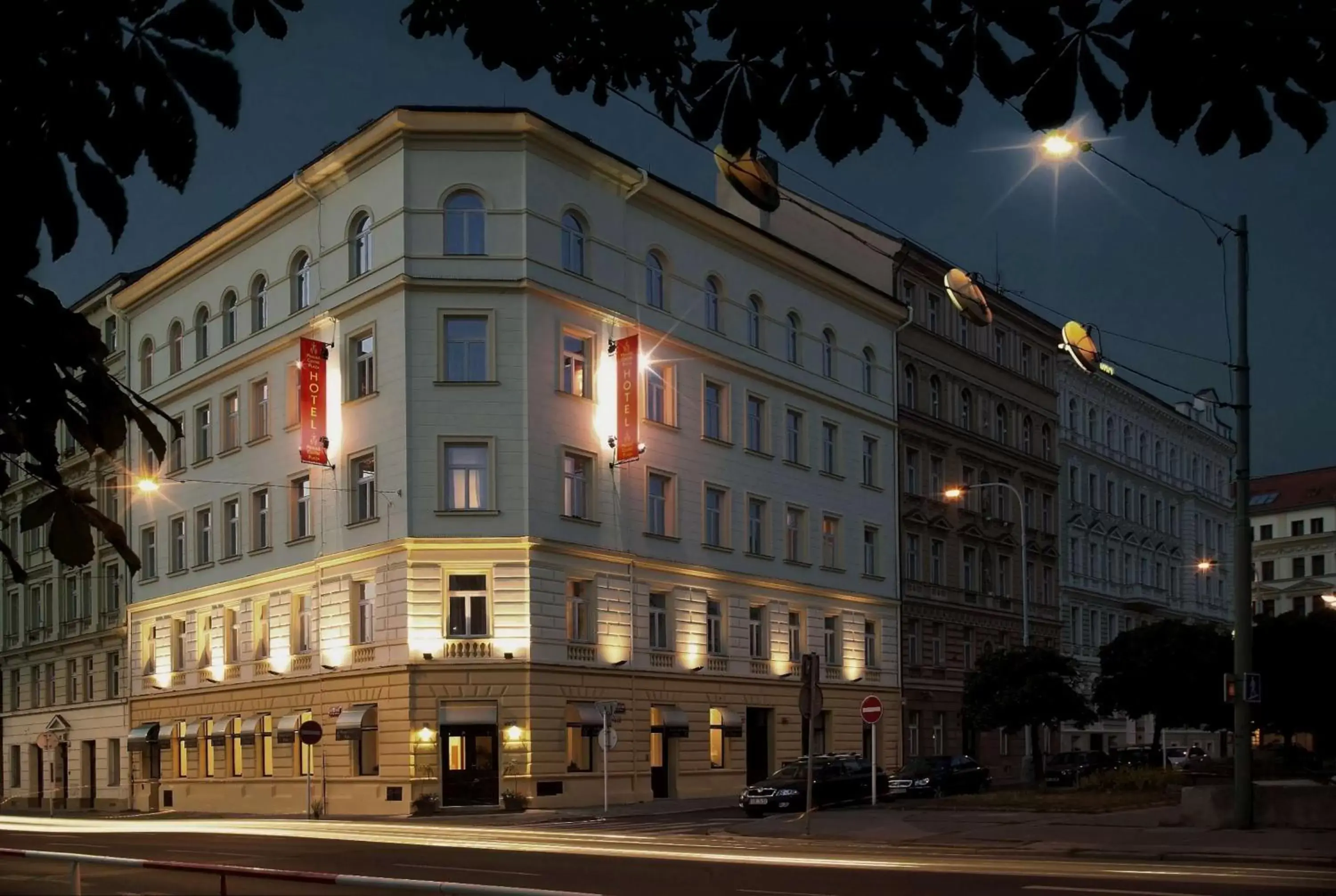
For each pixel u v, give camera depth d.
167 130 3.41
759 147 4.29
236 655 45.59
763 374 47.88
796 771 36.19
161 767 49.09
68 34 3.34
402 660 37.59
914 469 56.81
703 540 44.72
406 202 38.91
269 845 25.34
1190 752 68.81
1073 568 69.12
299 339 42.53
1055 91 3.92
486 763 37.69
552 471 39.28
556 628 38.91
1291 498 114.75
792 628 49.00
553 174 40.16
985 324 25.91
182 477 48.72
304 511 42.69
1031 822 26.55
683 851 22.52
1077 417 71.31
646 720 41.62
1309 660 46.38
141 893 17.59
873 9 3.93
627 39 4.84
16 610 62.62
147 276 50.44
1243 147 3.91
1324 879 16.91
